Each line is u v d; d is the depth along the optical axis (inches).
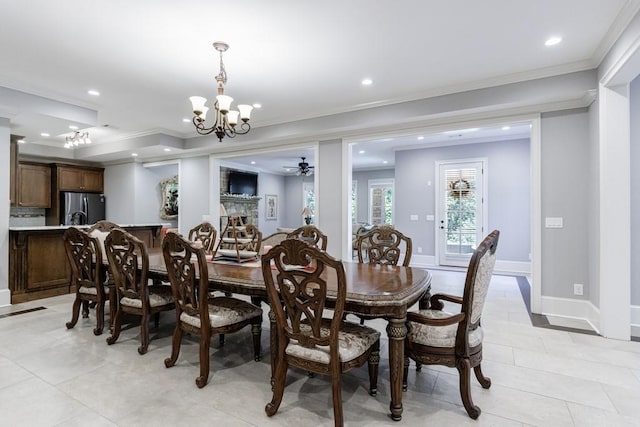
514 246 253.0
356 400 80.0
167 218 299.9
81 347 109.9
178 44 112.7
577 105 138.6
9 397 80.2
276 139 210.1
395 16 97.4
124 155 265.6
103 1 89.1
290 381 89.0
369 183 405.1
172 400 79.5
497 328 128.1
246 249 130.5
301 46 114.7
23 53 118.4
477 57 123.3
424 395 82.3
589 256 136.4
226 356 104.5
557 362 99.3
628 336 116.1
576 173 139.6
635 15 92.8
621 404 77.9
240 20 98.9
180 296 94.2
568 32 106.1
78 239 122.5
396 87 151.8
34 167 260.8
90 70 132.5
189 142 241.1
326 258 64.4
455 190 271.0
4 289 160.1
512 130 235.5
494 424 70.7
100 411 74.9
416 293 78.5
